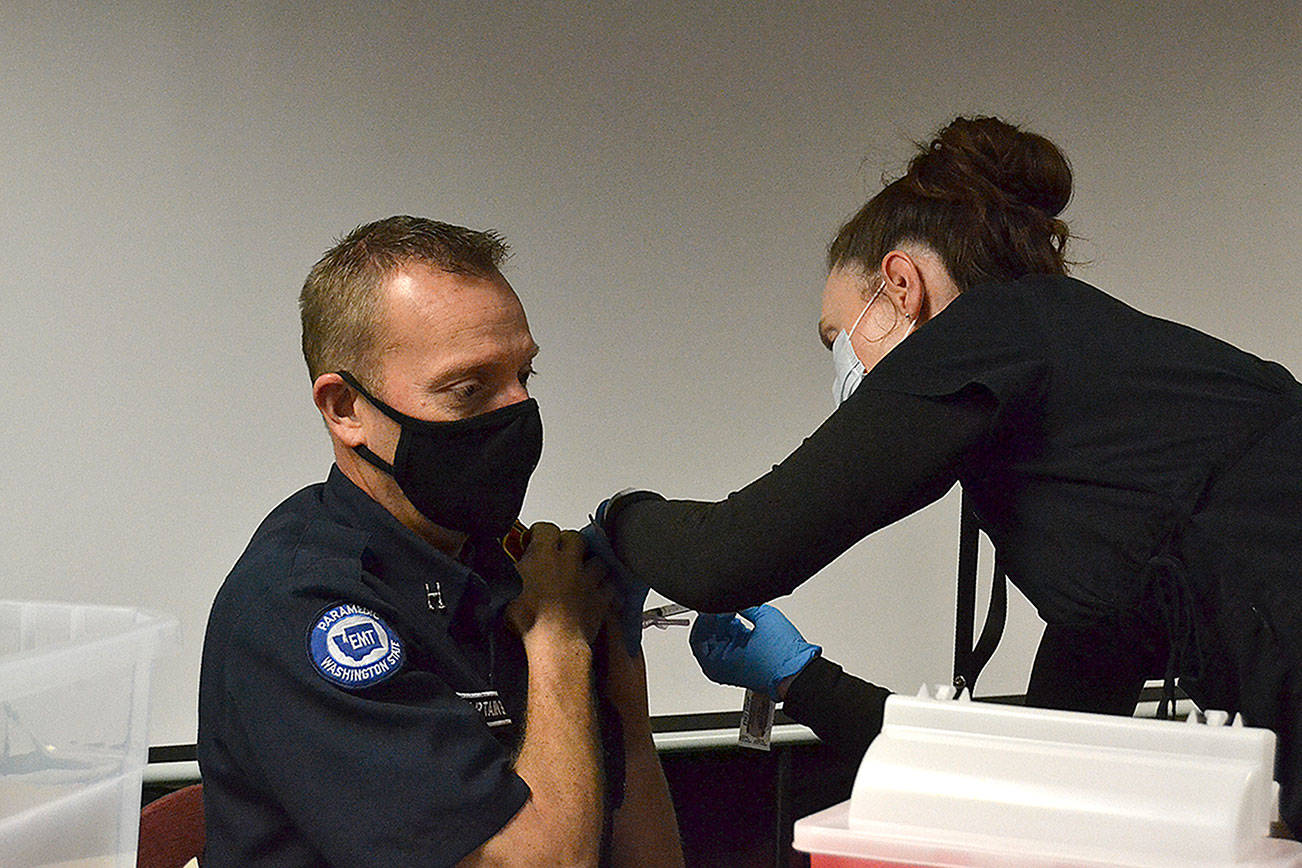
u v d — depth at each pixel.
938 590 2.51
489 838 1.06
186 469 2.11
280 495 2.17
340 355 1.18
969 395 1.15
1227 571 1.10
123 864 1.13
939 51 2.49
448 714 1.07
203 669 1.18
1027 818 0.72
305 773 1.06
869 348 1.34
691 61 2.36
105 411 2.07
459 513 1.19
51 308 2.04
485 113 2.25
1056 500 1.17
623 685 1.36
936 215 1.29
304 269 2.16
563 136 2.29
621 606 1.33
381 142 2.20
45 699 0.99
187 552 2.12
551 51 2.28
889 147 2.47
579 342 2.31
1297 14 2.66
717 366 2.40
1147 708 2.42
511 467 1.18
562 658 1.19
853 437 1.14
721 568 1.15
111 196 2.06
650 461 2.36
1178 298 2.62
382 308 1.15
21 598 2.03
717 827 2.21
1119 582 1.15
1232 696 1.12
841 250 1.38
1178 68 2.60
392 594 1.19
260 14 2.13
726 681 1.53
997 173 1.31
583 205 2.30
